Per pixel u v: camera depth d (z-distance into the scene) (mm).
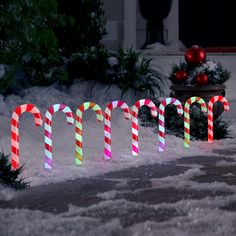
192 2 31969
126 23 28781
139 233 8156
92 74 20172
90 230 8336
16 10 19406
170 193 10445
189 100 14820
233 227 8328
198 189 10648
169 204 9641
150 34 29188
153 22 29094
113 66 19766
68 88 20547
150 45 28875
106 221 8844
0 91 19562
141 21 29828
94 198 10203
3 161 11117
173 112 16484
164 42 29359
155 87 20047
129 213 9227
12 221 8805
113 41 29062
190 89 16828
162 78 20469
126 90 19344
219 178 11617
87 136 15516
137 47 29938
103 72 19859
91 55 20312
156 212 9258
